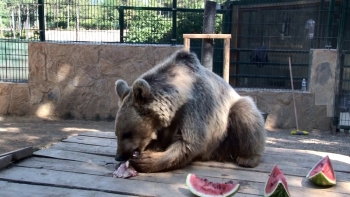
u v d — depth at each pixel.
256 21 10.89
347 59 9.48
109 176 3.46
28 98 10.28
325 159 3.46
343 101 9.56
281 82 10.59
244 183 3.36
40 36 10.39
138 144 3.62
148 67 9.87
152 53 9.84
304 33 10.52
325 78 9.62
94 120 10.17
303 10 10.31
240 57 10.78
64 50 10.02
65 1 10.39
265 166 3.85
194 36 6.47
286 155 4.25
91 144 4.44
